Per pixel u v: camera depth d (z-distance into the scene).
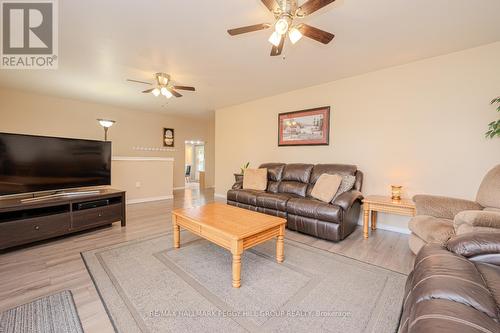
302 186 3.69
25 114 4.83
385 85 3.33
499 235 1.27
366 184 3.54
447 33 2.39
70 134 5.40
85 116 5.61
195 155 11.98
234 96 4.88
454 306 0.86
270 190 4.07
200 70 3.45
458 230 1.73
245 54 2.92
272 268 2.13
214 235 2.04
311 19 2.16
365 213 2.98
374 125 3.44
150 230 3.15
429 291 0.98
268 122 4.92
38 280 1.87
